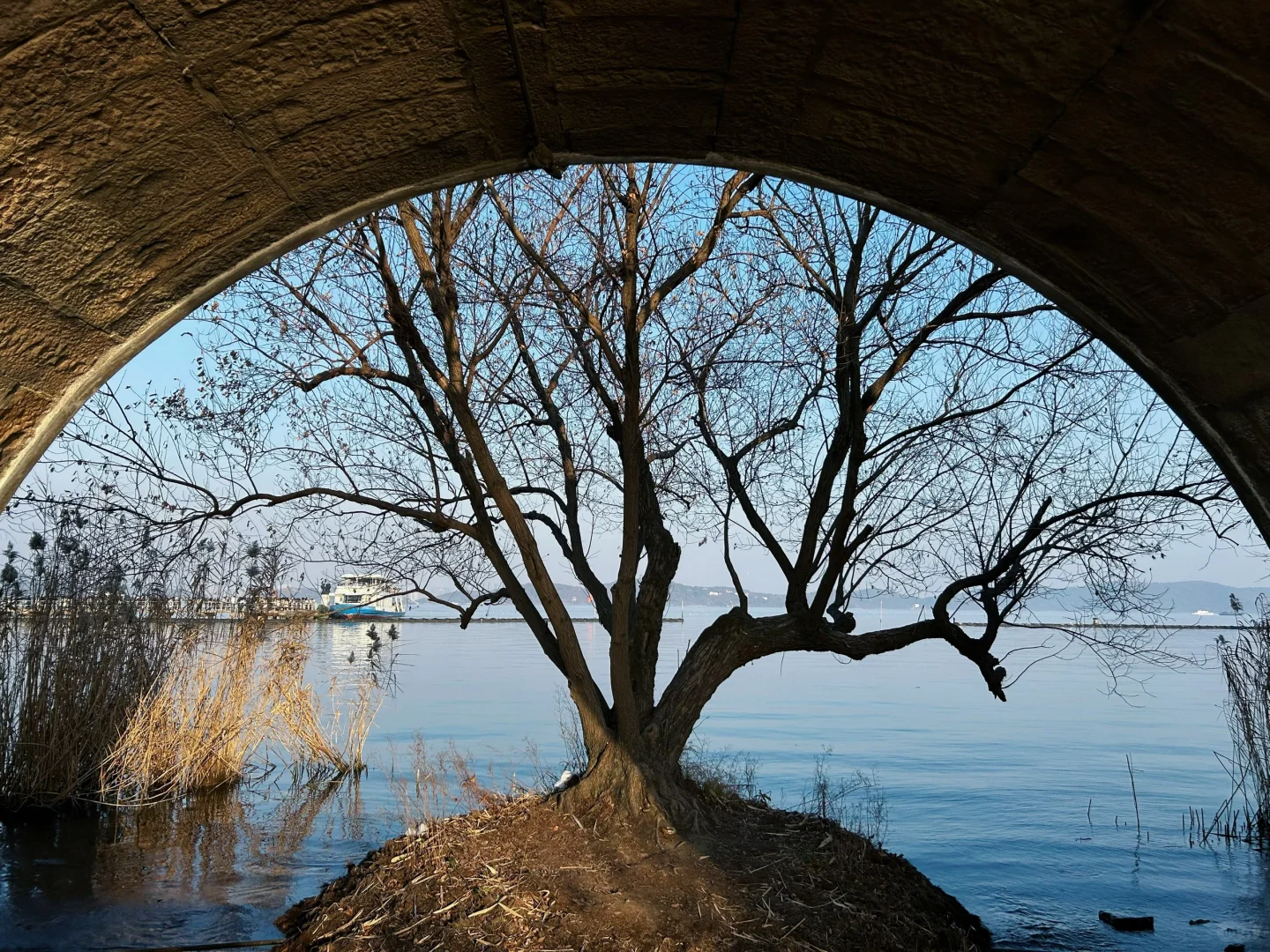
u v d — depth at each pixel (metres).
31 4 2.55
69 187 3.07
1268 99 2.80
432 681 27.42
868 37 3.18
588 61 3.38
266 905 7.84
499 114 3.66
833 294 7.89
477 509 8.23
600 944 6.06
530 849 7.20
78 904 7.85
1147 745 18.84
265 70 3.03
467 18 3.10
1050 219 3.68
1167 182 3.22
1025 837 11.09
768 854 7.45
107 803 10.80
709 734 18.84
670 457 8.98
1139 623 7.66
